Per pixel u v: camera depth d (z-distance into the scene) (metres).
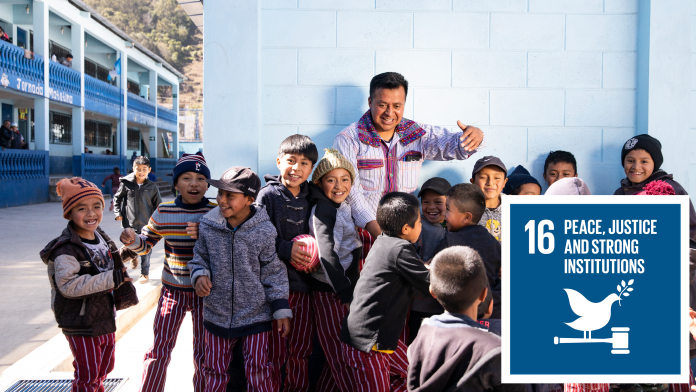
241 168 2.40
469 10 3.47
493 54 3.48
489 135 3.51
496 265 2.34
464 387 1.55
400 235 2.23
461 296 1.70
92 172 21.41
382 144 3.04
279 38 3.42
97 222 2.38
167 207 2.64
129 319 4.26
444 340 1.66
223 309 2.36
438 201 2.90
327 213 2.58
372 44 3.44
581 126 3.54
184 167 2.65
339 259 2.55
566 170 3.28
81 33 20.30
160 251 8.09
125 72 24.47
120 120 24.25
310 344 2.71
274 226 2.54
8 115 18.66
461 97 3.48
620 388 2.40
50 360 3.19
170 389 2.89
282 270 2.46
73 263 2.26
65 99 19.14
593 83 3.53
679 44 3.40
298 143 2.58
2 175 15.09
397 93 2.85
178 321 2.60
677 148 3.42
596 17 3.52
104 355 2.45
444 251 1.80
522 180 3.11
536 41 3.50
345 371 2.53
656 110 3.41
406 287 2.21
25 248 8.13
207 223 2.40
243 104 3.33
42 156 17.28
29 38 19.42
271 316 2.43
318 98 3.44
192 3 11.27
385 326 2.16
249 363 2.32
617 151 3.55
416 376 1.72
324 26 3.43
